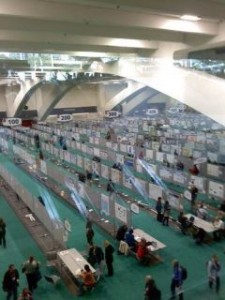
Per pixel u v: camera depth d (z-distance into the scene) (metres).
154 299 11.30
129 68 27.22
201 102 20.25
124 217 16.34
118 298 12.32
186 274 12.36
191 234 16.86
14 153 39.50
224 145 30.19
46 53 24.50
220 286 12.14
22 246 16.72
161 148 32.19
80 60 32.12
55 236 15.98
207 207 20.36
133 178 23.02
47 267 14.51
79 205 21.39
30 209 20.41
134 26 14.46
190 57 22.08
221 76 19.09
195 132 40.91
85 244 16.62
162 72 22.53
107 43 19.59
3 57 30.33
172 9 11.85
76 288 13.05
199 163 24.66
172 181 23.52
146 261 14.41
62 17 12.73
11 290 12.27
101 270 13.83
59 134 46.56
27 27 14.99
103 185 25.70
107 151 31.34
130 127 49.72
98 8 13.32
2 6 11.54
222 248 15.60
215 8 12.91
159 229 17.98
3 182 28.14
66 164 33.38
